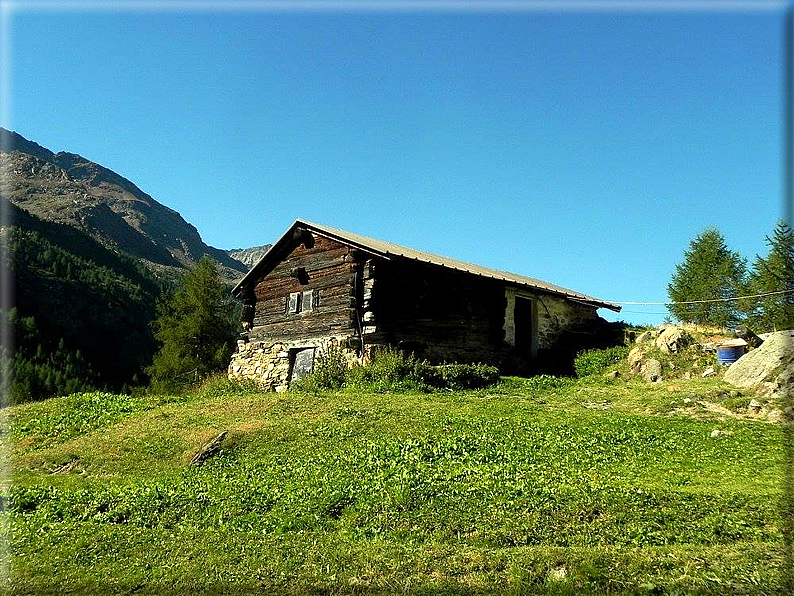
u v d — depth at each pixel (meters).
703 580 7.52
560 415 17.00
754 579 7.46
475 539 9.14
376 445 14.35
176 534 10.23
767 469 12.16
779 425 15.31
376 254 24.08
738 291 44.69
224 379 27.34
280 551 9.16
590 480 11.59
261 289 29.34
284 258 28.50
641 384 22.28
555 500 10.34
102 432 18.77
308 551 9.08
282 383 26.17
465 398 19.73
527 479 11.73
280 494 11.77
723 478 11.66
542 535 9.13
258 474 13.26
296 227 27.52
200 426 17.62
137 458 15.59
